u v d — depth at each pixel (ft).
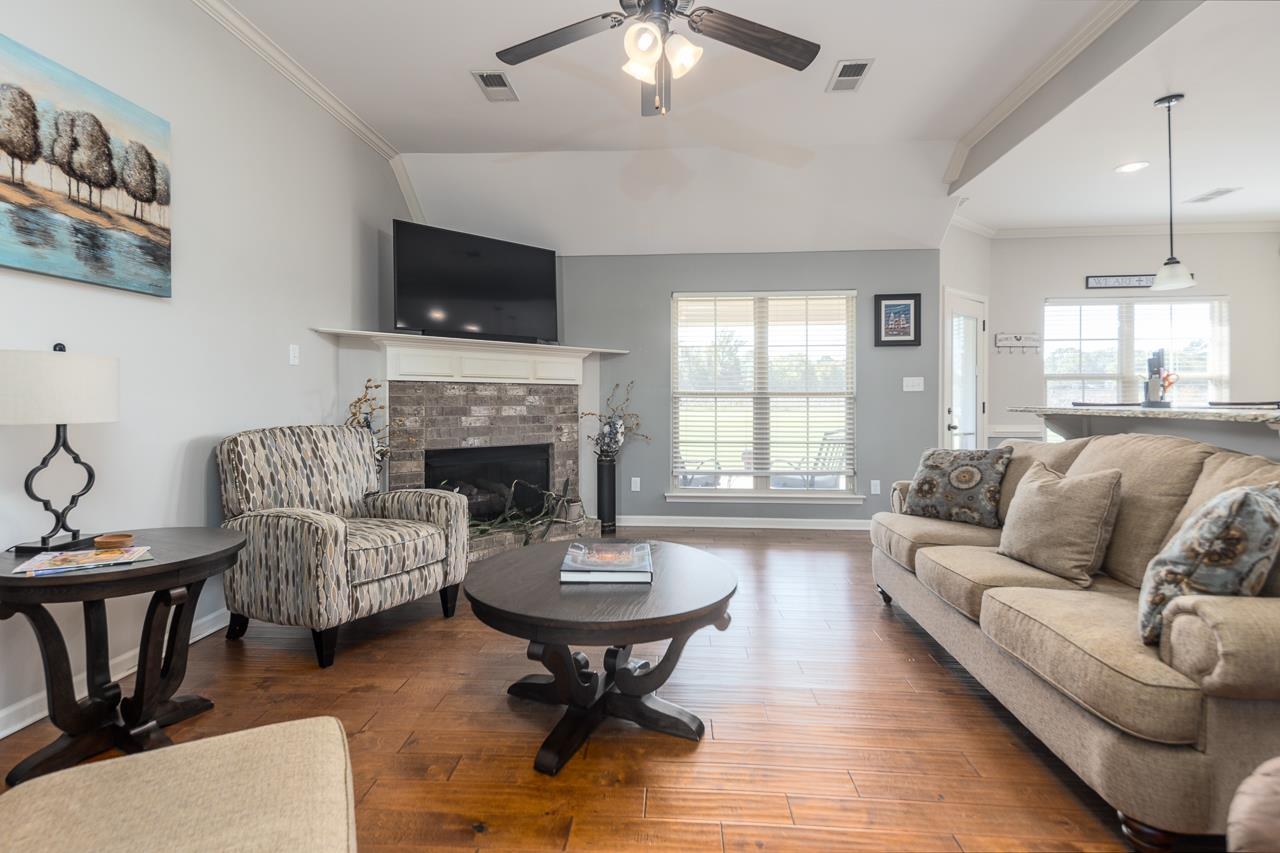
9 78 5.94
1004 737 6.14
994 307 18.31
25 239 6.10
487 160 14.14
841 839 4.69
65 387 5.29
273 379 10.03
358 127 12.43
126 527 7.39
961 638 6.99
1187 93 9.68
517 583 6.21
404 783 5.33
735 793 5.24
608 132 12.93
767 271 16.22
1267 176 13.66
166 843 2.53
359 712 6.57
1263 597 4.44
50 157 6.34
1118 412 8.38
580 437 16.44
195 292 8.42
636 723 6.33
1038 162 12.67
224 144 8.93
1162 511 6.37
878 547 10.09
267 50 9.64
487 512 14.06
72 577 5.05
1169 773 4.21
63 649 5.53
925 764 5.67
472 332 13.66
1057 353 18.20
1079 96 9.84
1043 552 6.77
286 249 10.35
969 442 17.65
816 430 16.34
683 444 16.66
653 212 15.37
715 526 16.47
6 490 6.07
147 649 5.75
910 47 9.73
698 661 7.94
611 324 16.58
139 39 7.47
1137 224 17.72
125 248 7.23
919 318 15.92
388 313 13.92
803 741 6.06
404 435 12.34
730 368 16.51
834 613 9.75
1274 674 3.95
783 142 13.43
